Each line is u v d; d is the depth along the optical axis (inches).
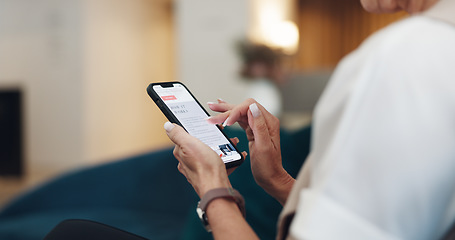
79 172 81.4
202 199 21.0
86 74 223.8
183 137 22.6
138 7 262.8
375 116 14.8
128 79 255.8
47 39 229.3
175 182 78.3
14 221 73.1
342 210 14.6
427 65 14.7
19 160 204.2
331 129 16.1
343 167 14.9
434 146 14.2
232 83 203.9
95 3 228.4
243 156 27.7
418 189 14.2
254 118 27.1
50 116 230.2
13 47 236.4
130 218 73.2
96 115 231.0
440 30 15.1
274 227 50.0
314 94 167.2
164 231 68.1
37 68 231.9
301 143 47.6
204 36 208.5
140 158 81.3
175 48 294.2
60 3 226.2
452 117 14.2
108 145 240.1
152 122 278.1
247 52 168.7
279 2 227.8
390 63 15.0
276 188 28.6
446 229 14.9
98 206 79.7
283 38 200.5
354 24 279.3
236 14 202.8
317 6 286.8
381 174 14.4
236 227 19.7
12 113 205.9
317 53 288.4
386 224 14.2
